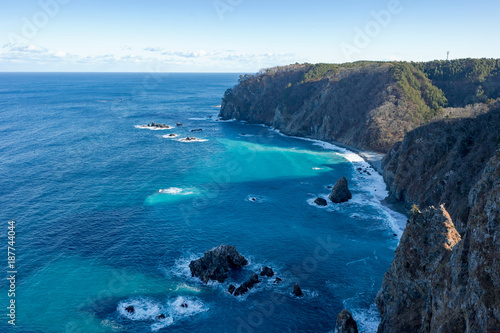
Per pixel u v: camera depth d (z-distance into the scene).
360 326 40.91
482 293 23.44
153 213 72.00
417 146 82.19
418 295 34.44
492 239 24.64
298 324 41.69
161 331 40.50
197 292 47.41
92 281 49.19
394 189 81.12
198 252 57.31
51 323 41.19
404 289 35.41
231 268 52.62
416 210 37.25
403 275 35.62
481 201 27.55
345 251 57.88
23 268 51.78
